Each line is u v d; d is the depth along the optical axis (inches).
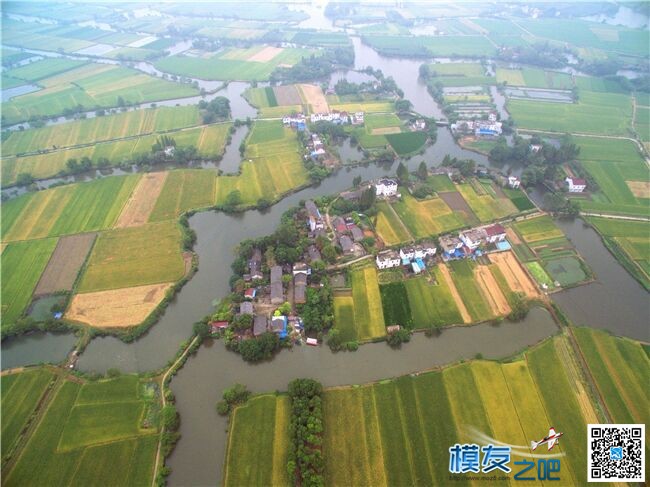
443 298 4832.7
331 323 4515.3
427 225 6028.5
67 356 4355.3
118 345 4446.4
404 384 3914.9
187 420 3713.1
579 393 3801.7
